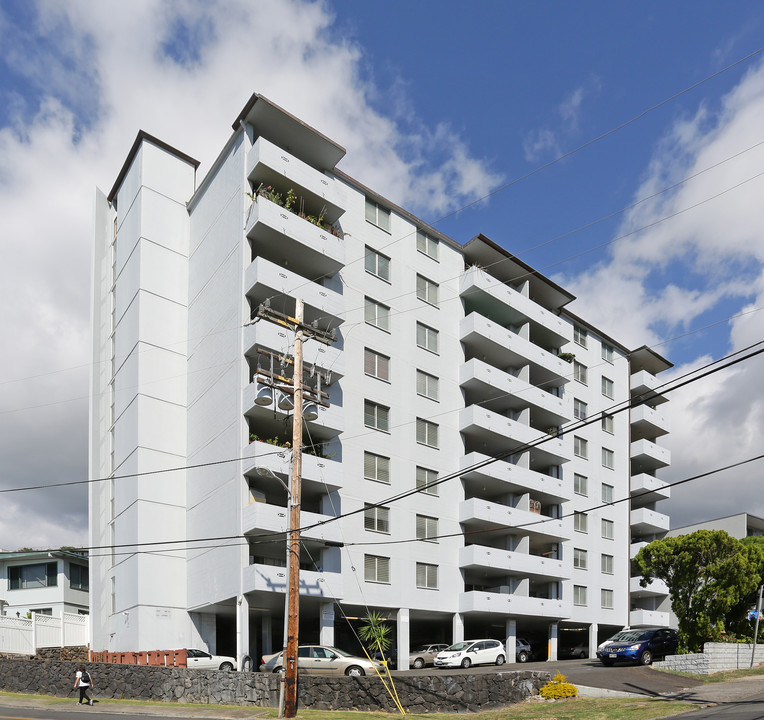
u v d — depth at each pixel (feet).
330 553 113.29
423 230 144.15
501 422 142.31
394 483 125.49
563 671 96.99
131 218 134.72
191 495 119.65
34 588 147.95
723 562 100.32
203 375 121.60
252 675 79.25
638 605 184.44
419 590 124.57
